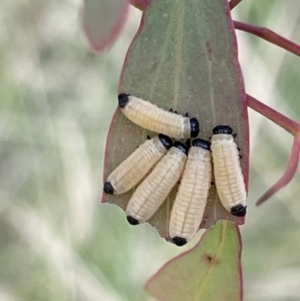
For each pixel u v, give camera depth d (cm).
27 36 28
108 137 17
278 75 28
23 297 29
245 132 16
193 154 17
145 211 17
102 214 29
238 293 17
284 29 28
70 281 29
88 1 15
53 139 29
